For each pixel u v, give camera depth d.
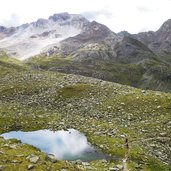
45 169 31.33
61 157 42.81
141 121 59.66
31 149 38.94
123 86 84.12
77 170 33.59
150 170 39.34
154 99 69.31
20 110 69.56
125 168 38.12
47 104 75.12
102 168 37.59
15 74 108.06
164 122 56.94
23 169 30.75
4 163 31.67
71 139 51.38
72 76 99.31
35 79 98.06
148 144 48.53
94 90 80.00
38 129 57.41
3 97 84.12
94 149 46.62
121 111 65.50
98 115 64.69
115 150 45.59
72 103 73.44
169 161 43.38
